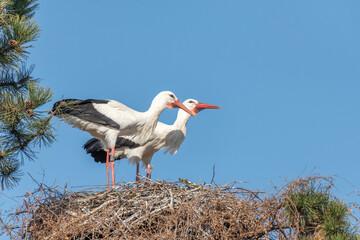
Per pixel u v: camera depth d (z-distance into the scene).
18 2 14.75
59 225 11.24
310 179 10.82
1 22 12.89
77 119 15.74
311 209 10.55
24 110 12.59
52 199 11.91
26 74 13.50
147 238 11.05
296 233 10.30
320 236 9.95
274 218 10.91
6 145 12.80
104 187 12.53
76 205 12.12
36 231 11.22
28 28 13.05
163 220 11.56
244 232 11.38
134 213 11.86
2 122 12.52
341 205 10.31
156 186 12.59
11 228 11.12
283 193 10.86
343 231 9.94
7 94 12.65
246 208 11.45
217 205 11.74
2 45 12.91
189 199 12.09
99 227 11.45
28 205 11.51
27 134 12.75
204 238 11.16
